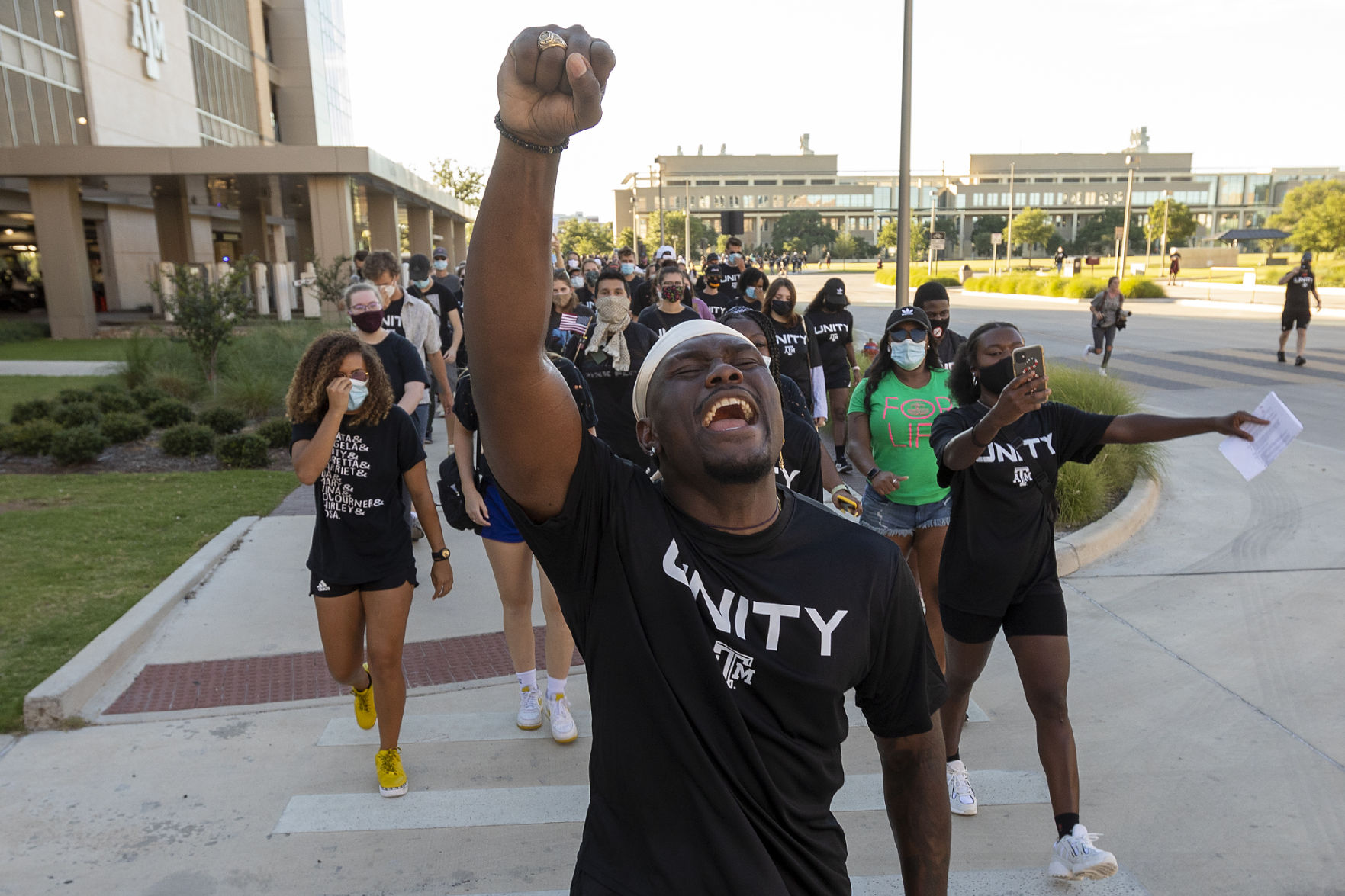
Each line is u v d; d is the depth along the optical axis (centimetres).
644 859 150
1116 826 349
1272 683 462
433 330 723
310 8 4703
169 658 491
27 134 2681
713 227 13738
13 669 461
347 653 380
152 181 2645
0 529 710
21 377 1670
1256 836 342
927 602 446
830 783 159
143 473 945
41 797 366
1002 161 16188
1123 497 780
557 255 1623
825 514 168
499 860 331
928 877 174
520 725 427
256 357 1526
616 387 491
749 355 157
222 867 325
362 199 3350
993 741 416
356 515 360
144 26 3325
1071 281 4128
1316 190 7394
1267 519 744
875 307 3925
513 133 120
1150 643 512
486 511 409
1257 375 1588
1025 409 288
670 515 157
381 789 370
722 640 150
